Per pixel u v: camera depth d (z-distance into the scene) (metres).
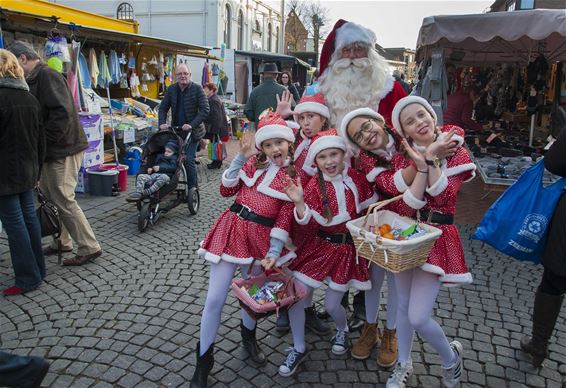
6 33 7.06
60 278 4.06
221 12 22.00
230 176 2.68
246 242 2.56
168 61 12.34
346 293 3.54
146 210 5.27
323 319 3.50
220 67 15.59
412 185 2.21
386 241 2.11
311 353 3.06
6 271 4.16
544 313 2.80
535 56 8.61
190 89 6.19
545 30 5.51
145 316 3.46
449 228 2.38
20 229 3.66
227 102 13.73
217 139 9.02
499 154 7.62
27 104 3.53
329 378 2.81
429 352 3.08
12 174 3.48
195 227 5.56
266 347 3.12
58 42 6.70
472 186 8.17
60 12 7.95
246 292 2.55
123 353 3.00
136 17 22.19
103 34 8.30
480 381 2.80
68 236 4.59
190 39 21.95
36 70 3.89
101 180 6.71
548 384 2.79
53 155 3.98
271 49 31.86
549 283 2.78
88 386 2.69
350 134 2.44
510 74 10.27
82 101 6.98
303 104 2.76
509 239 2.81
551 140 6.80
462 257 2.41
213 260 2.53
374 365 2.94
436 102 7.14
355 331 3.36
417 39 7.39
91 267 4.30
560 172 2.60
